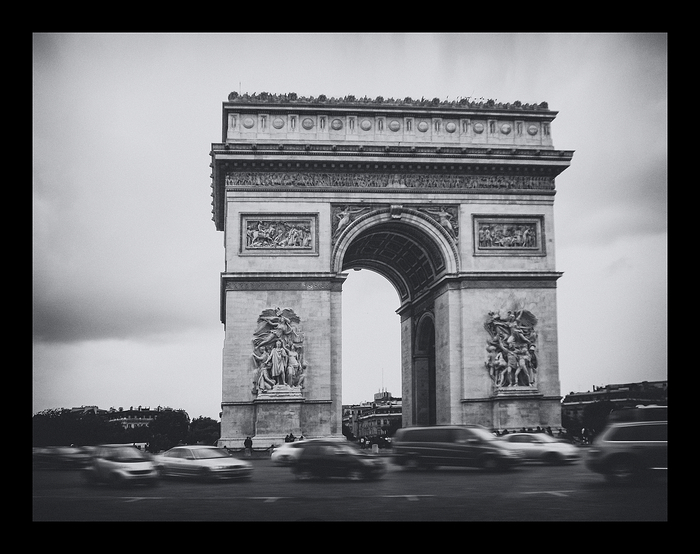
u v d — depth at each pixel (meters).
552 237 115.94
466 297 112.88
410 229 116.75
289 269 110.25
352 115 114.81
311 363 108.38
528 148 115.50
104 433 96.31
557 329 113.69
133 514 42.91
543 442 85.31
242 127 112.50
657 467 54.50
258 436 103.56
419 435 75.12
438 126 116.38
